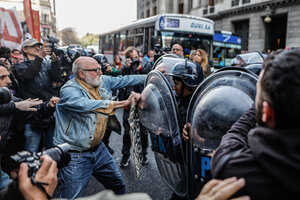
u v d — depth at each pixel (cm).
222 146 101
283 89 75
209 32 977
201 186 172
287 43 1944
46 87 342
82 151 217
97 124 214
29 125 304
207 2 2728
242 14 2309
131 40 1248
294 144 74
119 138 553
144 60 548
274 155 75
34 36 572
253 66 220
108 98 239
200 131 165
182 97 209
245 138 112
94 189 338
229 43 1218
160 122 188
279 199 76
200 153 166
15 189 84
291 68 76
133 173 383
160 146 203
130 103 198
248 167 83
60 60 371
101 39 1886
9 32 525
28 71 319
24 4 559
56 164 92
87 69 215
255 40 2203
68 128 214
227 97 156
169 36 914
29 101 238
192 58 484
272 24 2212
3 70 237
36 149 320
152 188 338
